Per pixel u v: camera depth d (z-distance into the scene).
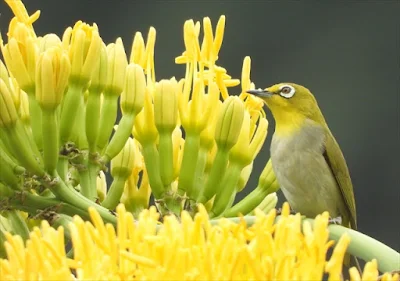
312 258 2.66
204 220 2.67
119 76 2.83
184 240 2.66
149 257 2.66
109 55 2.83
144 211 2.68
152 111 2.84
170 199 2.84
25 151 2.79
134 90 2.83
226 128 2.84
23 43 2.81
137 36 2.85
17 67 2.80
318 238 2.66
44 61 2.79
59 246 2.67
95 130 2.82
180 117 2.84
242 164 2.85
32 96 2.80
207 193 2.84
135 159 2.85
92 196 2.82
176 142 2.85
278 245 2.66
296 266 2.66
